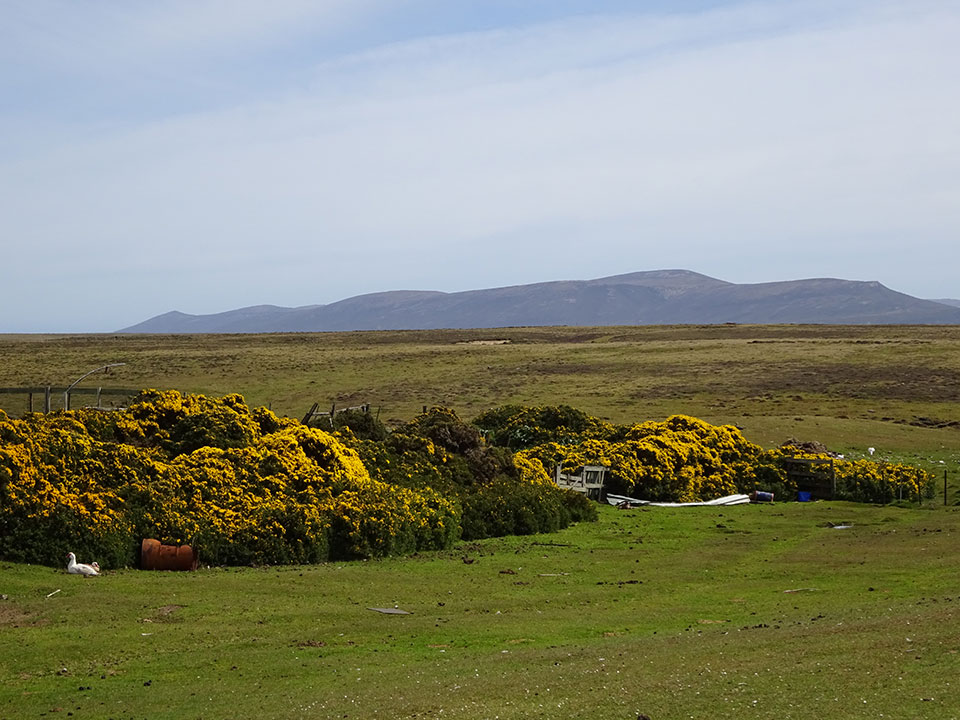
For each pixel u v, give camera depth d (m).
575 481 31.45
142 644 13.09
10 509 17.69
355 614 15.09
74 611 14.49
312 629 14.16
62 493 18.39
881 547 21.81
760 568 19.59
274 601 15.80
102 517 18.05
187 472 20.56
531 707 9.63
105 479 19.44
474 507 24.30
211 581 17.00
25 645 12.80
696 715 8.99
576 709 9.45
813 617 14.41
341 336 119.06
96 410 24.52
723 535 24.97
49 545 17.50
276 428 25.31
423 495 23.09
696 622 14.77
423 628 14.37
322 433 23.89
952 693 9.05
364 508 20.92
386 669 11.93
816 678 9.95
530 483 28.38
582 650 12.55
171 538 18.53
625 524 27.11
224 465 21.30
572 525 26.70
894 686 9.45
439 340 107.38
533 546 22.70
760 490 33.94
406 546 21.08
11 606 14.67
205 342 107.88
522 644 13.41
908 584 17.25
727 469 34.41
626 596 16.97
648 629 14.34
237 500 20.14
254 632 13.88
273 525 19.52
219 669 12.12
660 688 10.02
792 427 45.97
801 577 18.47
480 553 21.50
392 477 24.53
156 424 23.53
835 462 34.84
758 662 10.88
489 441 36.75
